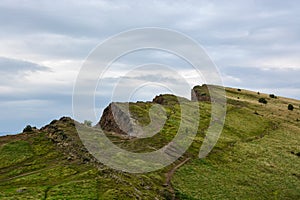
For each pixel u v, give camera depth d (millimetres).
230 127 149875
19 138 102875
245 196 93125
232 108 175875
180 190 87000
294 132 159250
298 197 99750
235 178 103500
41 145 97688
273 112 184250
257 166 115562
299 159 128375
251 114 172625
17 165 86625
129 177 83688
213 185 95000
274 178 108688
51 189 70375
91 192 69062
